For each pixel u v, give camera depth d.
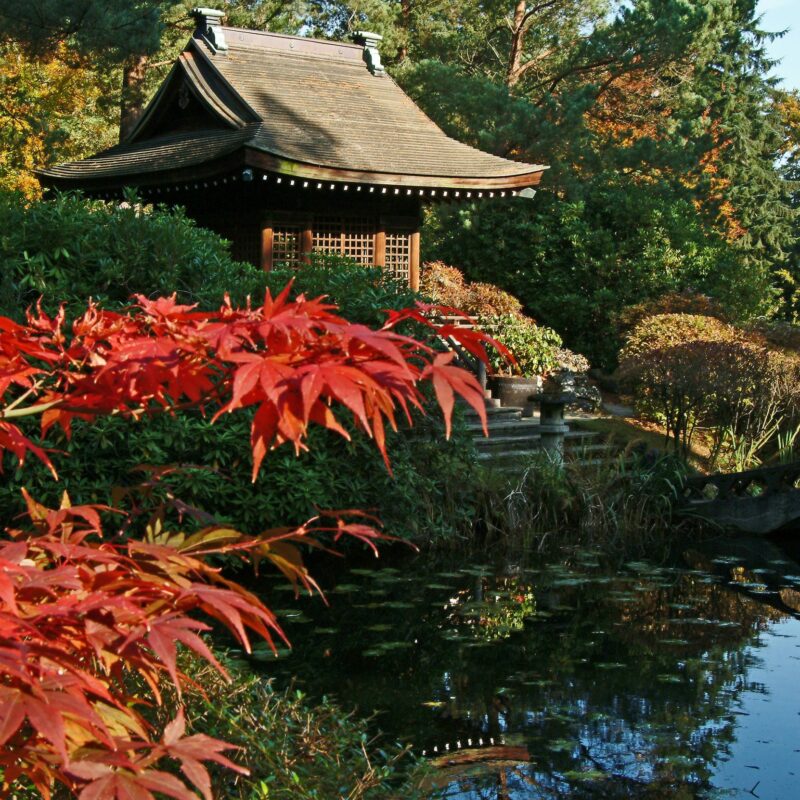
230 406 1.36
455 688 5.33
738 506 10.27
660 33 22.33
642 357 11.30
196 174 13.16
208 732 3.23
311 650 5.96
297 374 1.41
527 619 6.84
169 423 7.24
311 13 28.25
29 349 1.83
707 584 8.13
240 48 15.54
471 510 9.39
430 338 8.96
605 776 4.20
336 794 3.20
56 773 1.25
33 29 15.31
